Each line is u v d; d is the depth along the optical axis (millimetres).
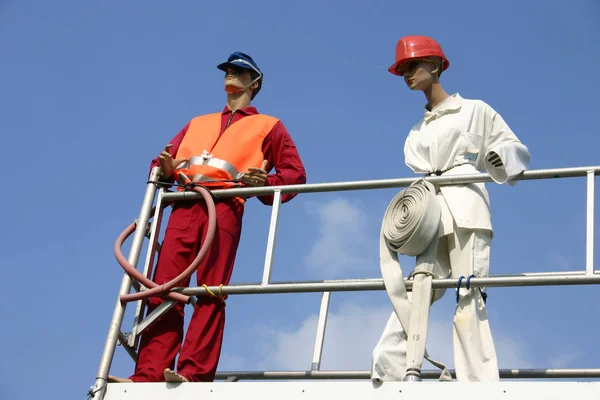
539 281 5992
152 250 6941
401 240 6289
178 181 7219
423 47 7082
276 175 7230
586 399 5301
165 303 6648
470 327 6129
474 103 6953
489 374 6035
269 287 6453
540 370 6305
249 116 7578
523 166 6371
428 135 6910
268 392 5754
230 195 6973
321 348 6828
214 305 6660
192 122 7691
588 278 5895
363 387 5629
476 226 6402
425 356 6074
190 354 6523
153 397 5973
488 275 6414
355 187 6660
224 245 6961
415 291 6168
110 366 6316
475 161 6777
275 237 6637
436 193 6617
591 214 6090
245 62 7723
